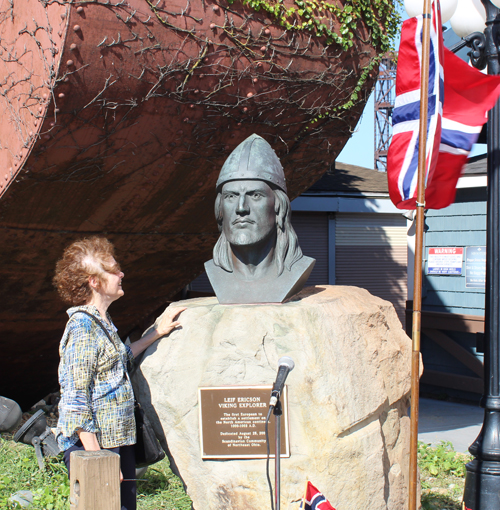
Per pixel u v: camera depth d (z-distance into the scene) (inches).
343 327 135.8
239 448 128.9
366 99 240.1
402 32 155.7
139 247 261.1
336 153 253.9
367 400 132.6
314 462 125.2
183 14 185.8
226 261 156.8
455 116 167.8
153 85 191.2
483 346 178.2
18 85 193.3
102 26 175.6
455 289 388.8
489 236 170.9
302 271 149.6
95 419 110.1
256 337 132.9
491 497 162.1
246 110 211.9
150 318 358.6
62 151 196.5
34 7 180.4
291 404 127.3
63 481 197.6
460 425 307.9
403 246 467.8
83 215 229.6
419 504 150.0
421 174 125.0
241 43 197.0
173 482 200.4
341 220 458.3
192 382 134.1
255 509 125.6
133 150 207.5
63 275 116.0
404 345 154.7
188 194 237.5
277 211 152.8
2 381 308.5
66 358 108.3
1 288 246.2
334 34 209.9
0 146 210.2
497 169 170.7
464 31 186.7
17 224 220.5
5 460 225.6
